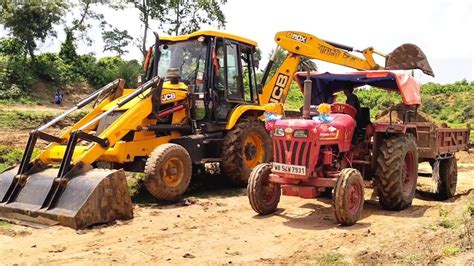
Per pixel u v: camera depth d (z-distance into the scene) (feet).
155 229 22.75
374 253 18.39
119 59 142.31
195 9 131.75
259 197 25.04
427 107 138.62
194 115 32.35
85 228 22.22
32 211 22.90
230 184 34.71
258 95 36.88
